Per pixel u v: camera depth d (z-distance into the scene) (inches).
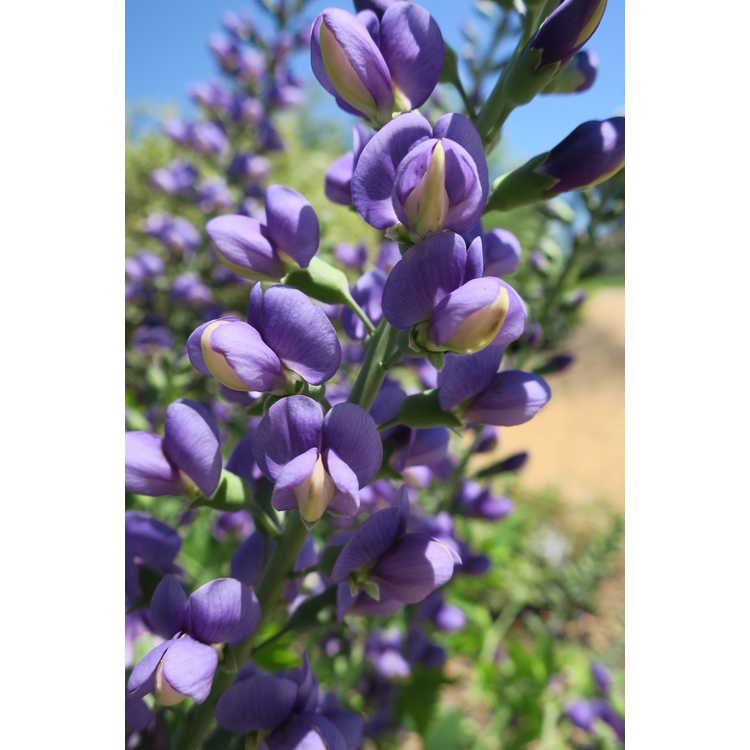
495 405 6.5
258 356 5.9
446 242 5.6
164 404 14.5
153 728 7.0
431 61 6.3
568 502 35.6
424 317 5.8
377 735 13.9
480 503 13.2
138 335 17.1
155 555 7.1
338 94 6.4
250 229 6.7
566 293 13.6
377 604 6.6
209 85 20.7
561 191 6.4
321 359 6.0
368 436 5.9
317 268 6.7
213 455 6.3
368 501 9.0
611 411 46.8
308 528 5.9
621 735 14.1
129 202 28.4
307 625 7.0
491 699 18.2
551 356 13.3
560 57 6.2
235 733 6.6
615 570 25.9
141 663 5.9
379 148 5.8
